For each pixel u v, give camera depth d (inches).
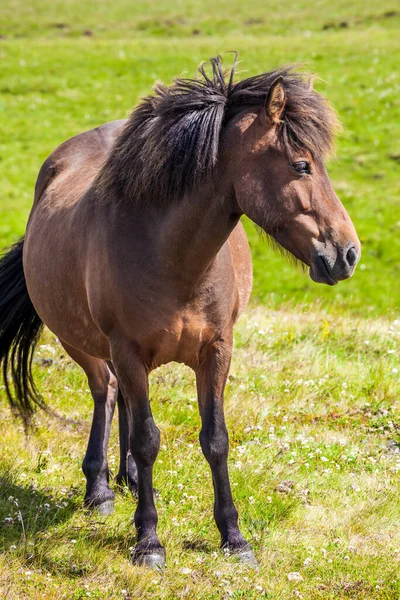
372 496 365.1
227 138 271.9
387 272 1392.7
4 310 402.0
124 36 2933.1
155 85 299.3
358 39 2554.1
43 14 3262.8
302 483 376.2
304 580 294.2
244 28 2940.5
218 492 311.6
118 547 315.3
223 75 288.7
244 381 509.0
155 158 279.4
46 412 419.8
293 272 1432.1
